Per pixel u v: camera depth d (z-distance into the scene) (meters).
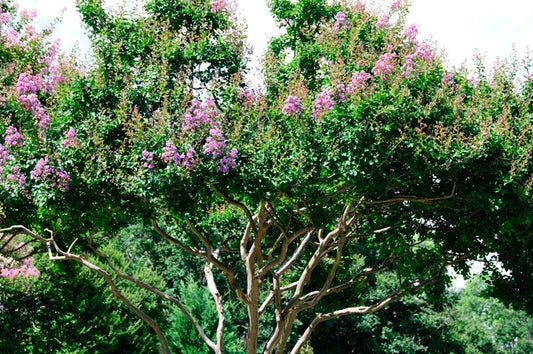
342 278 15.26
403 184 10.03
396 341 31.89
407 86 9.12
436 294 13.51
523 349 46.72
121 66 9.71
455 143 8.79
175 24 10.48
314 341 33.09
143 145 8.72
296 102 8.80
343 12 11.08
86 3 10.22
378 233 12.54
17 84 9.61
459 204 10.26
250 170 8.55
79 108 9.52
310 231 12.25
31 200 10.48
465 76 10.22
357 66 9.44
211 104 8.96
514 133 9.59
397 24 10.56
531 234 11.45
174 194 8.67
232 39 10.17
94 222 10.52
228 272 11.29
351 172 8.59
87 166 8.88
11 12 12.52
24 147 9.09
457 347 33.31
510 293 13.23
